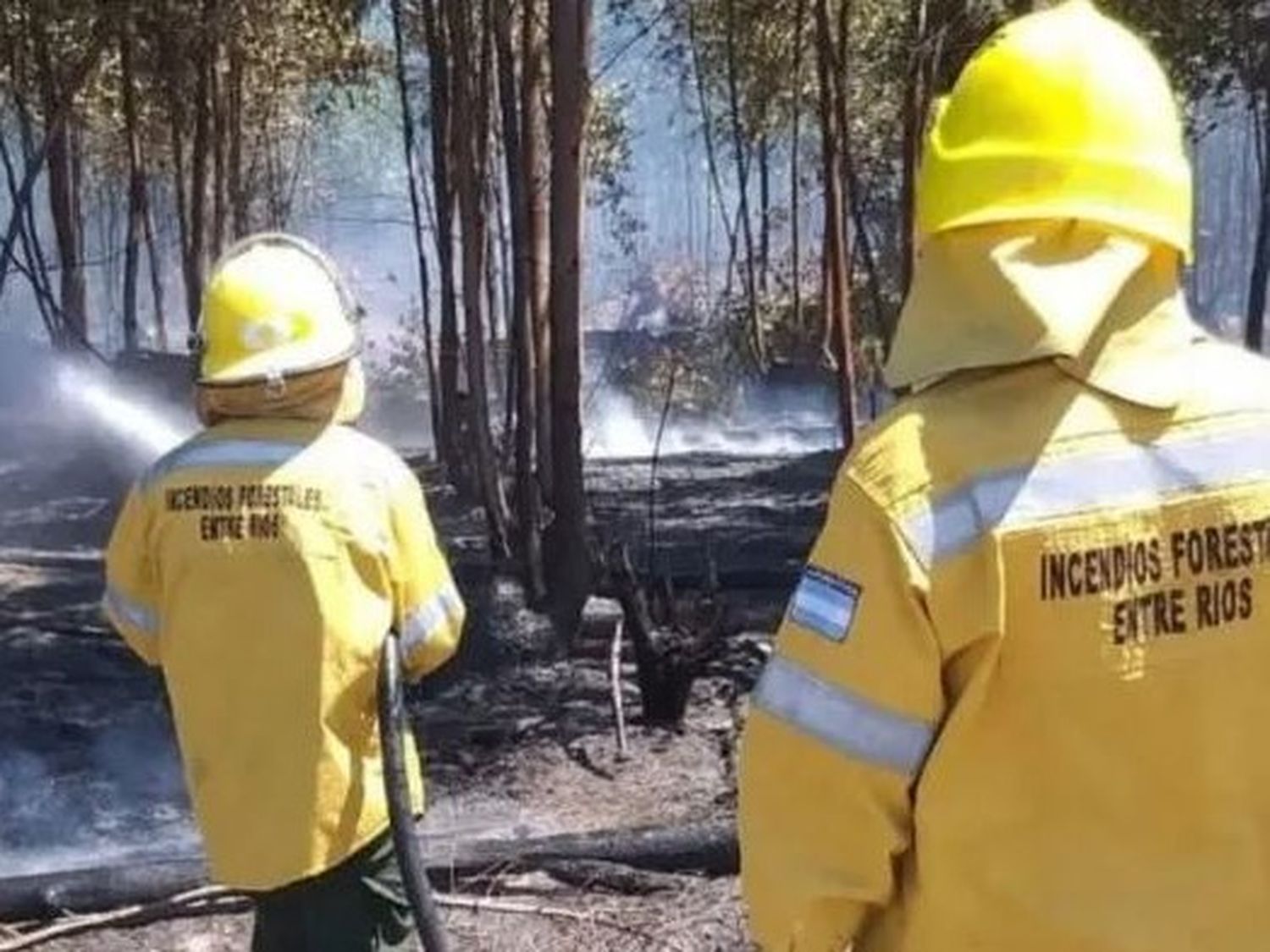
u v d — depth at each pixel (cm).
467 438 1706
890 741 208
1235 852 212
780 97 2973
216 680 408
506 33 1262
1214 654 210
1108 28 221
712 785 778
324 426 415
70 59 2312
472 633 1009
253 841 408
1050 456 208
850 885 212
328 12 2488
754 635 1041
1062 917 209
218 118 2638
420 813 427
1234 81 2238
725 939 583
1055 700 208
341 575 406
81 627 1171
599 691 961
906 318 219
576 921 600
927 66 1503
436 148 1719
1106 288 211
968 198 214
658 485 1881
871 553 207
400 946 418
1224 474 212
